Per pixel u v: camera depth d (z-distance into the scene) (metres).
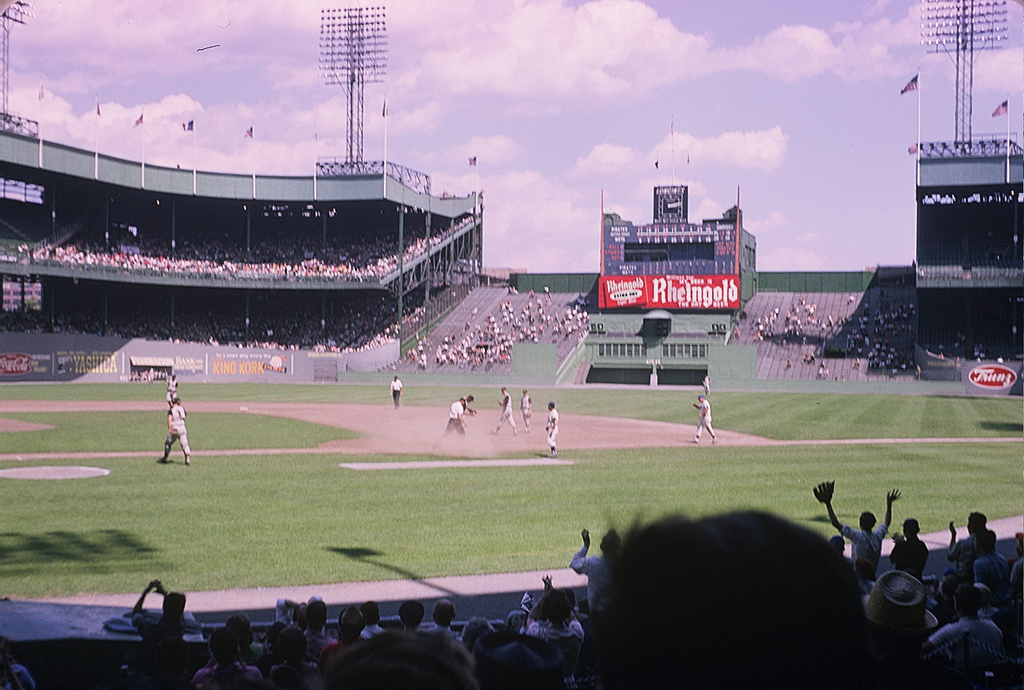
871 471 24.77
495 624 9.48
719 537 1.15
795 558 1.15
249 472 23.28
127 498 19.33
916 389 67.69
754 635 1.09
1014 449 30.44
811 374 74.56
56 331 74.12
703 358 79.06
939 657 6.79
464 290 96.00
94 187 78.12
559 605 7.58
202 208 89.12
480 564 14.20
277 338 86.50
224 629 6.04
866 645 1.16
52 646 7.80
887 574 3.07
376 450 28.67
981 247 78.50
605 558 1.21
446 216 96.06
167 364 76.44
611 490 21.11
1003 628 8.16
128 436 31.39
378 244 91.94
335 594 12.42
